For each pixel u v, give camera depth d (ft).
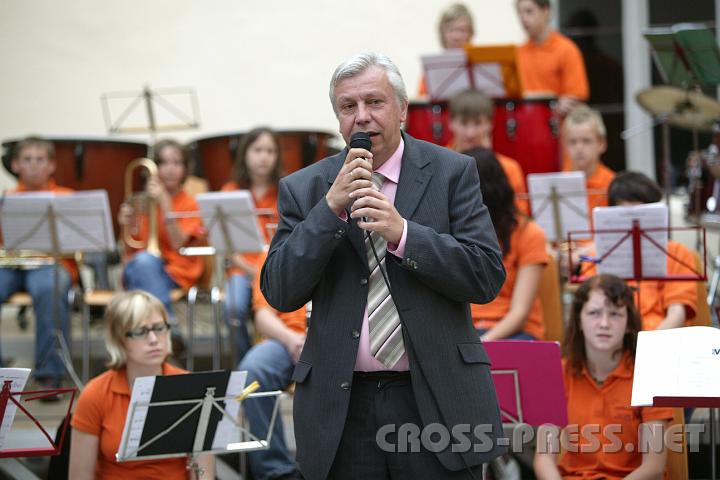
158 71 74.64
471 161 26.71
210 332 57.06
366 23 74.38
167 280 54.03
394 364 25.79
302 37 74.69
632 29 73.00
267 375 41.73
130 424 31.71
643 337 29.25
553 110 57.62
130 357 36.40
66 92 74.54
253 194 53.88
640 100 57.11
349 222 25.85
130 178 59.00
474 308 41.96
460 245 25.14
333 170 26.58
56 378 50.42
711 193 55.72
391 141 25.89
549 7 64.39
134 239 56.03
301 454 25.98
